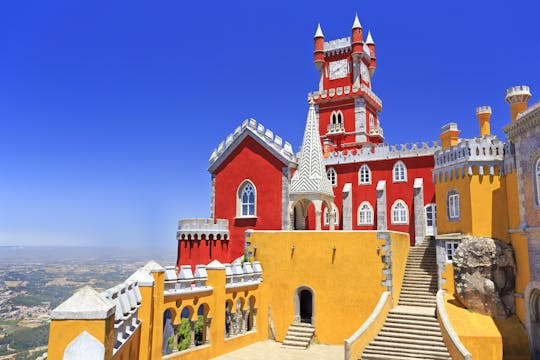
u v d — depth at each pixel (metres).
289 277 31.44
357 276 29.88
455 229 31.36
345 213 48.97
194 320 25.62
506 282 26.84
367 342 25.05
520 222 26.31
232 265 29.42
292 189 38.72
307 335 29.72
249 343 29.69
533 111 24.23
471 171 29.94
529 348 24.33
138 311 20.56
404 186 47.19
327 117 59.12
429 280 32.50
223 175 43.78
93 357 12.40
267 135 41.66
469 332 24.41
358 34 57.69
